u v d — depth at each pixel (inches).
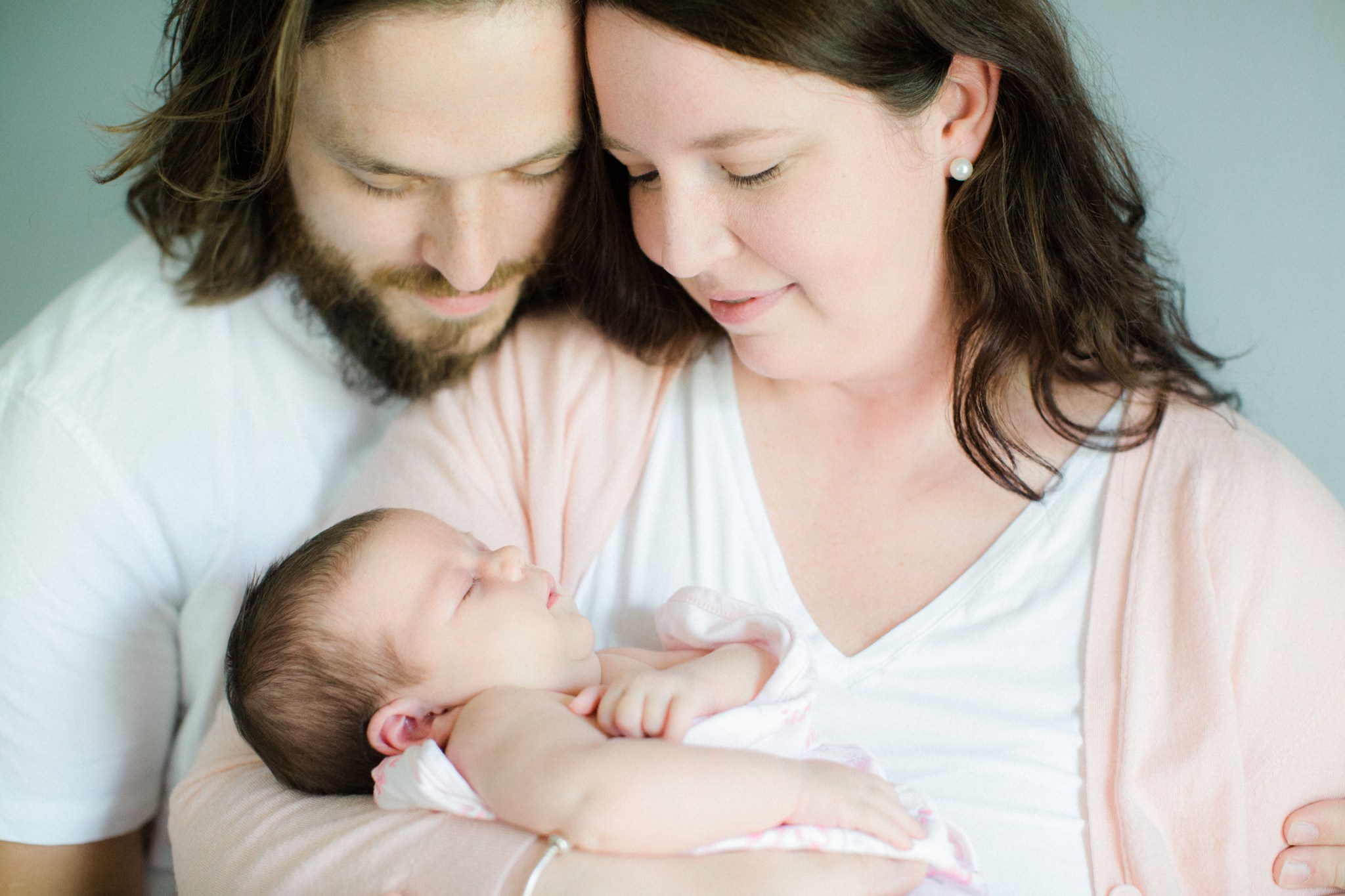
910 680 51.5
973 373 53.6
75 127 85.4
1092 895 48.5
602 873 39.9
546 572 50.7
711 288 49.9
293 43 46.6
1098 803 49.1
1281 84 70.4
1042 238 53.2
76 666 58.3
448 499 55.3
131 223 86.6
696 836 40.6
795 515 55.9
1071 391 57.2
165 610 62.5
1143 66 72.6
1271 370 73.7
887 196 46.9
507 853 41.0
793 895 40.2
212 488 61.5
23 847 58.5
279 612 48.8
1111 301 54.9
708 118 42.9
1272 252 72.4
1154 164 72.9
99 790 59.8
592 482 57.0
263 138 53.4
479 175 50.2
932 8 44.4
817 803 42.4
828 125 43.8
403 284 55.8
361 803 47.1
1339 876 50.4
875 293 49.0
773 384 57.9
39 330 60.5
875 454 56.0
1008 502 54.2
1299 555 50.9
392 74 46.1
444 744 47.1
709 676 45.9
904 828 43.1
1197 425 54.1
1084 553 52.8
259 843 45.7
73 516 57.7
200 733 63.1
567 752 41.6
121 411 59.1
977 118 50.8
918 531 54.3
